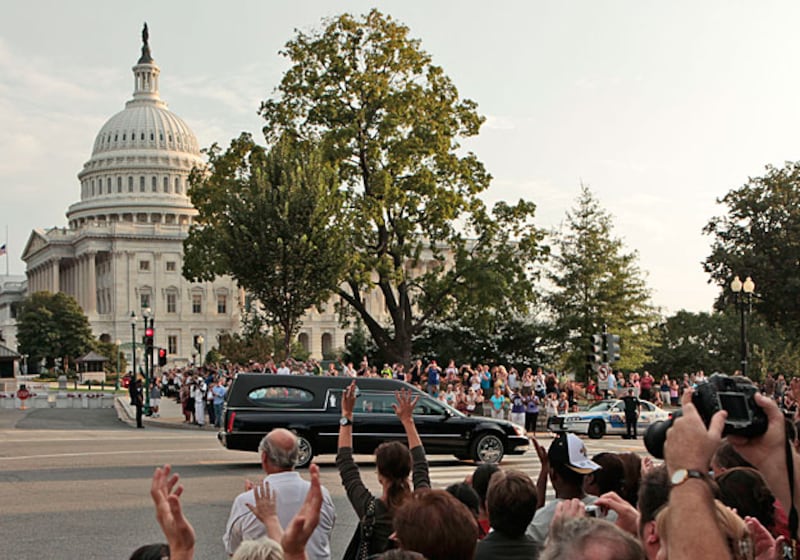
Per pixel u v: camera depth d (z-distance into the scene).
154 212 191.62
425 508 4.22
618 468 7.03
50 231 178.12
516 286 52.09
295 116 51.44
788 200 57.38
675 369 85.12
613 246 58.38
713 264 58.38
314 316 168.75
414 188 50.66
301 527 4.73
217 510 15.18
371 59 51.62
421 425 22.52
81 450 26.03
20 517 14.37
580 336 57.69
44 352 140.50
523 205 53.09
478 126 53.66
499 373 39.12
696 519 2.99
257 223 43.72
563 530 3.27
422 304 54.16
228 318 168.88
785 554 5.33
